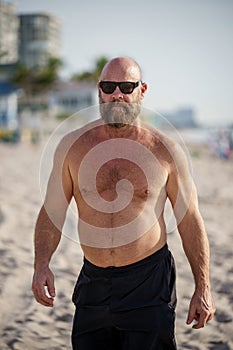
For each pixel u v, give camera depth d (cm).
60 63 6231
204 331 405
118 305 254
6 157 2234
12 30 10144
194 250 261
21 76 5694
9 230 711
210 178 1630
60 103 6181
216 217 879
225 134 3047
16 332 399
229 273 536
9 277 508
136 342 254
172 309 260
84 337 263
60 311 440
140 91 260
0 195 1044
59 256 589
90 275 261
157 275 257
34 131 3553
